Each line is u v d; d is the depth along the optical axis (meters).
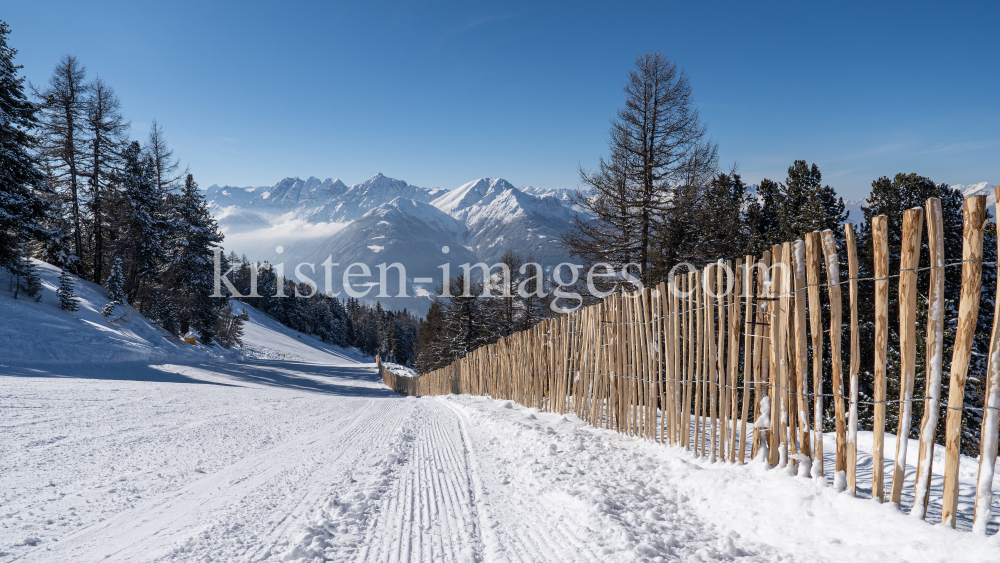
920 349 12.79
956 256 13.40
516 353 9.84
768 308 3.50
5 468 4.46
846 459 2.89
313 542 2.81
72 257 34.41
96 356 21.14
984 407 2.29
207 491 3.90
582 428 6.17
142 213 35.78
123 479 4.25
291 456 5.28
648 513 3.18
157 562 2.56
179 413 8.66
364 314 132.75
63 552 2.71
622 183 15.26
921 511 2.45
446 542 2.88
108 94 35.25
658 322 4.87
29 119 27.78
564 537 2.91
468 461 5.04
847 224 2.89
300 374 33.72
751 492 3.18
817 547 2.54
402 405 12.62
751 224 17.75
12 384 10.87
